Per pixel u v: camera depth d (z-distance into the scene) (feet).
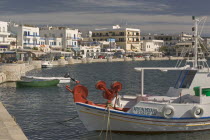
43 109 103.14
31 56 384.06
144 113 70.38
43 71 273.75
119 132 72.13
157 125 70.85
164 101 75.82
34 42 430.61
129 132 71.92
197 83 76.02
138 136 70.95
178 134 72.23
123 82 192.44
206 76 76.33
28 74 241.55
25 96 131.54
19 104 112.47
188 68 77.20
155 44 638.12
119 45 572.92
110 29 587.68
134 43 586.04
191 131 73.15
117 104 77.10
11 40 389.80
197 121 71.97
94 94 136.26
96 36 597.93
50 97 129.29
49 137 72.02
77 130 77.15
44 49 415.64
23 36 410.31
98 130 72.18
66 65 364.99
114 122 70.28
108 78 218.18
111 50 530.68
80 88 71.87
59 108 104.83
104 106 74.18
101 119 70.28
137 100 78.02
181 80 77.87
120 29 577.84
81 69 301.63
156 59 552.00
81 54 477.36
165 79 214.07
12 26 412.36
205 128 73.61
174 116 70.28
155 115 70.13
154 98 76.64
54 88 157.69
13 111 99.96
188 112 70.74
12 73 180.96
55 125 82.12
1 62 302.66
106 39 588.91
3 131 59.88
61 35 481.46
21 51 345.92
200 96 71.61
